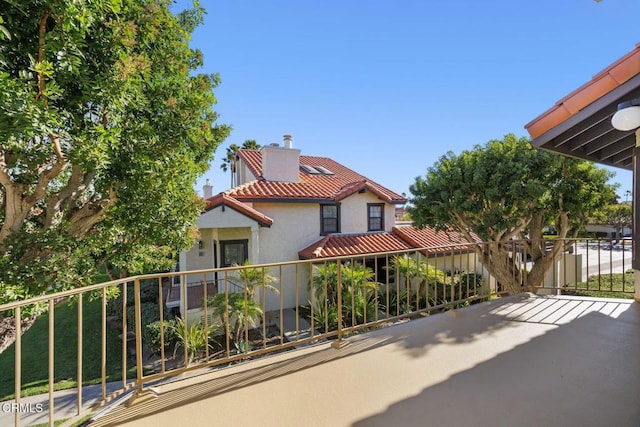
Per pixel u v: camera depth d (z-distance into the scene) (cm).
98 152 375
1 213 462
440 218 777
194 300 858
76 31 341
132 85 427
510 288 722
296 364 258
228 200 834
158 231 508
